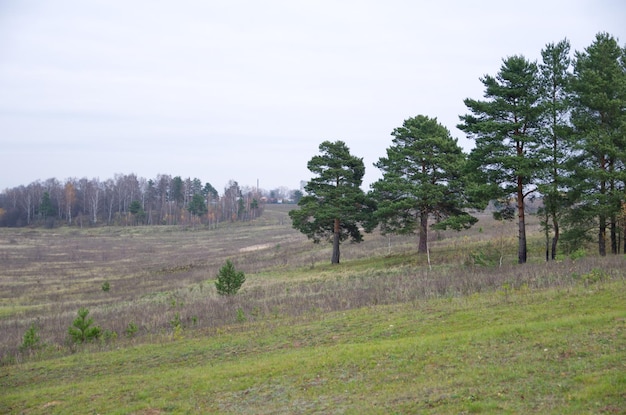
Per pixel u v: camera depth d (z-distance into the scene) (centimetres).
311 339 1788
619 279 1980
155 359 1780
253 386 1316
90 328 2234
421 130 3997
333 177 4472
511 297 1936
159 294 3728
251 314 2395
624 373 974
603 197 2769
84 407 1301
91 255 7475
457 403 978
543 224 3133
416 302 2125
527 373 1088
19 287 4631
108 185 15375
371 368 1324
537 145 2928
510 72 2975
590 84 2855
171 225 12900
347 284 3061
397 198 4044
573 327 1378
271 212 15975
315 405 1115
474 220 3553
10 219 12900
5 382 1661
